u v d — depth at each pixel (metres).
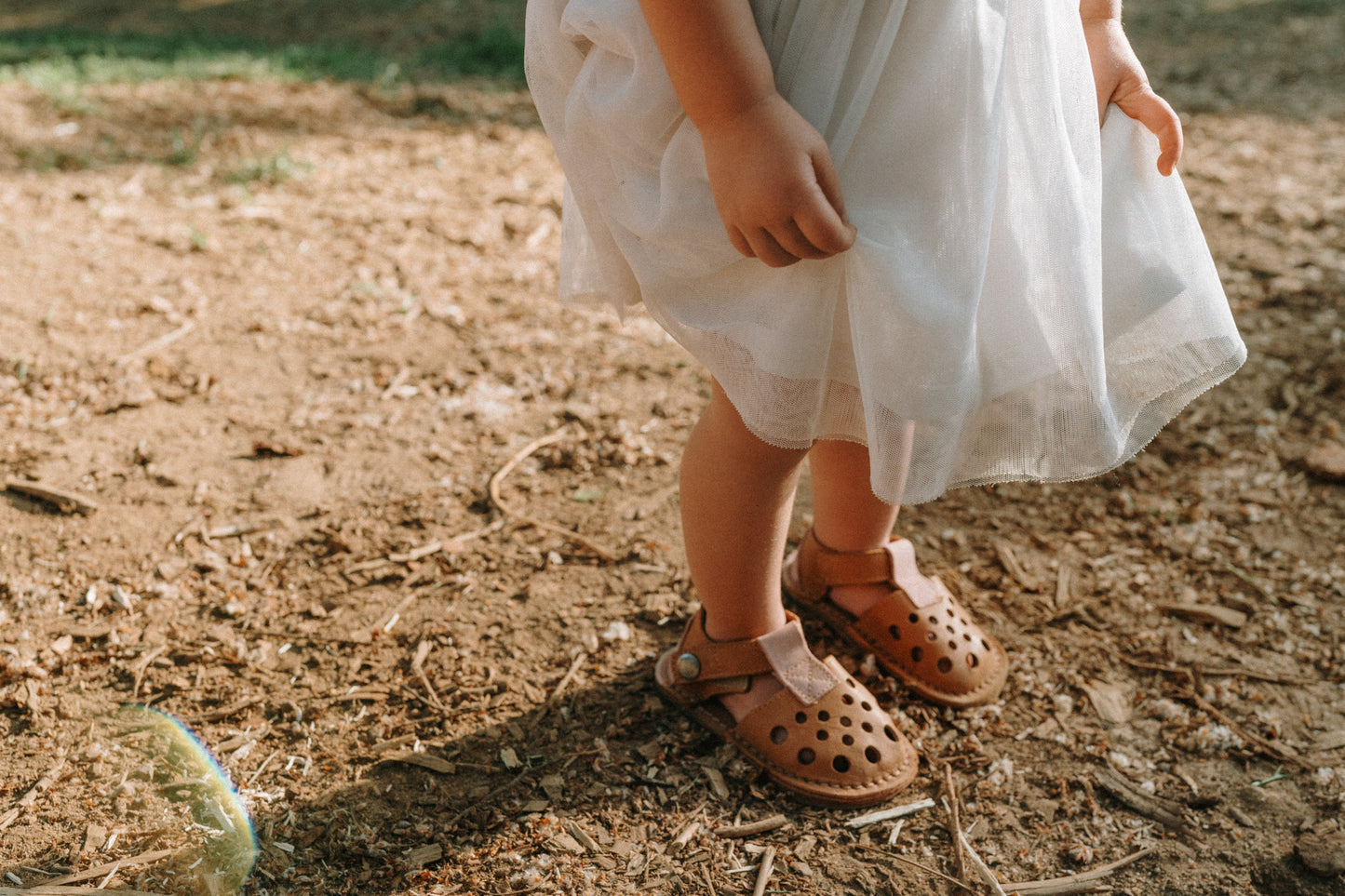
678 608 1.87
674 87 1.11
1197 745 1.63
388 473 2.20
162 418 2.30
